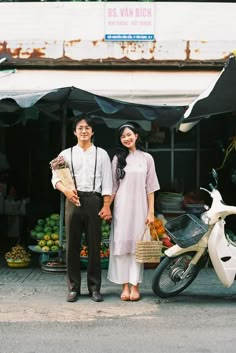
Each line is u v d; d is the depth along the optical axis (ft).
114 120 23.57
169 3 26.89
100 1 27.22
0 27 26.84
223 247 18.72
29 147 31.53
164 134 30.04
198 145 30.14
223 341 15.23
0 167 31.07
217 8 27.02
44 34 26.81
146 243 18.57
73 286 19.26
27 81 24.52
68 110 26.78
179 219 19.48
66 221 18.92
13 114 26.53
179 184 30.22
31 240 29.91
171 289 19.49
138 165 19.06
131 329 16.24
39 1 27.94
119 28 26.73
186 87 23.52
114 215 19.19
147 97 22.72
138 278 19.16
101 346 14.80
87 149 18.80
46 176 31.73
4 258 27.43
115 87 23.30
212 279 22.79
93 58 26.84
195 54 27.02
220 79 19.22
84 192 18.58
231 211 18.74
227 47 27.07
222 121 29.99
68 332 15.94
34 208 30.32
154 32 26.89
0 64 26.55
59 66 26.84
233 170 28.66
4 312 17.89
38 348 14.64
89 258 19.17
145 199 19.17
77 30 26.81
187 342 15.12
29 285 21.63
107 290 20.89
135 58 26.91
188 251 19.01
